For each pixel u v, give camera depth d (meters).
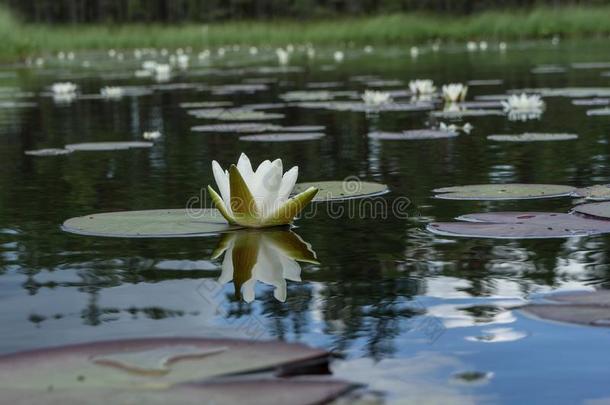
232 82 18.20
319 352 2.28
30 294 3.05
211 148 7.60
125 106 12.81
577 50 28.88
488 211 4.44
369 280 3.18
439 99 12.63
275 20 52.50
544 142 7.45
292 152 7.23
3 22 34.06
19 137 9.05
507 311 2.73
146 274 3.31
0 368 2.11
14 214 4.66
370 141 7.88
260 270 3.35
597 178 5.45
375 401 2.00
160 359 2.18
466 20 45.22
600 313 2.65
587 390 2.10
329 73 20.53
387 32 42.81
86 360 2.16
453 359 2.32
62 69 26.20
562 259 3.39
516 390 2.09
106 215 4.48
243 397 1.92
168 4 61.91
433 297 2.93
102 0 62.28
